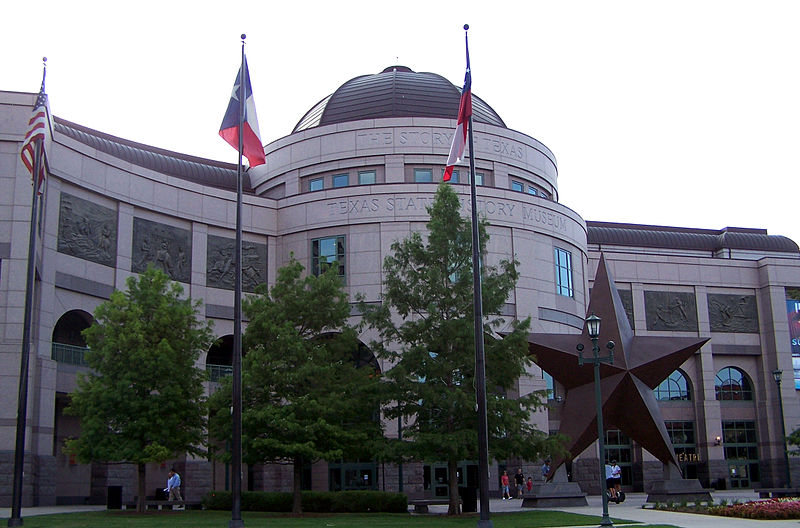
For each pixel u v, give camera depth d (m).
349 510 36.50
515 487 52.75
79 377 36.19
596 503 40.47
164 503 37.62
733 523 27.12
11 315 40.19
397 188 55.31
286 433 33.19
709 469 66.00
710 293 70.44
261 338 35.44
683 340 38.41
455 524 27.75
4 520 27.31
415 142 60.00
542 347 37.56
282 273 36.34
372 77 68.44
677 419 67.56
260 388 34.19
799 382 69.12
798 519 28.98
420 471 51.69
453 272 35.25
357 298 36.66
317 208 56.19
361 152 60.09
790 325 70.19
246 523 28.16
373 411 35.59
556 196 67.88
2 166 41.25
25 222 40.97
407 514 34.84
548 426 54.75
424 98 64.31
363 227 55.09
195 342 36.66
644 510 34.25
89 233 46.47
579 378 38.03
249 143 29.23
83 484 47.62
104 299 47.16
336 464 52.72
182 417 35.53
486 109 67.88
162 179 51.62
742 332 70.31
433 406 33.53
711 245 78.88
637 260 69.44
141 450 34.09
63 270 44.22
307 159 61.38
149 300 36.50
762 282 71.31
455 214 35.44
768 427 68.56
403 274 35.59
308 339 35.66
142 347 34.69
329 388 34.47
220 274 54.06
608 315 37.94
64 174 44.59
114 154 56.50
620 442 64.75
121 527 25.97
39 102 30.56
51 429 41.09
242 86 29.42
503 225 55.81
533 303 55.72
